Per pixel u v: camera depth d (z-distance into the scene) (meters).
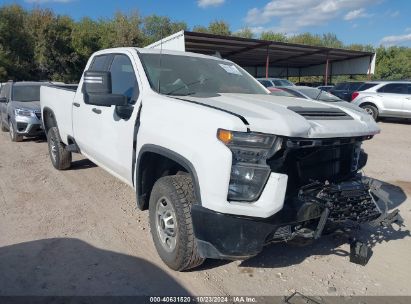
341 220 3.28
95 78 3.78
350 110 3.55
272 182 2.84
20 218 4.79
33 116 9.90
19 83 11.38
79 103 5.30
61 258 3.78
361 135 3.24
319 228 3.13
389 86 16.02
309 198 3.09
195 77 4.31
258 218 2.87
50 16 36.69
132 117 3.91
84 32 37.56
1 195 5.70
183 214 3.25
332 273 3.62
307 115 3.16
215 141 2.86
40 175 6.75
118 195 5.68
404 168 7.70
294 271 3.64
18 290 3.23
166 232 3.53
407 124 15.73
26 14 37.00
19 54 36.19
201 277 3.49
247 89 4.52
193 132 3.04
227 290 3.30
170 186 3.37
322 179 3.37
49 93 6.74
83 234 4.34
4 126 12.41
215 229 2.90
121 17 35.12
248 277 3.51
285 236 3.08
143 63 4.16
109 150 4.49
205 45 24.83
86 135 5.13
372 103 16.17
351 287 3.39
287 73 42.28
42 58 36.12
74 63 38.12
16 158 8.23
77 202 5.39
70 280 3.39
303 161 3.18
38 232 4.38
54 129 6.71
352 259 3.72
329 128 3.02
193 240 3.27
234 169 2.82
